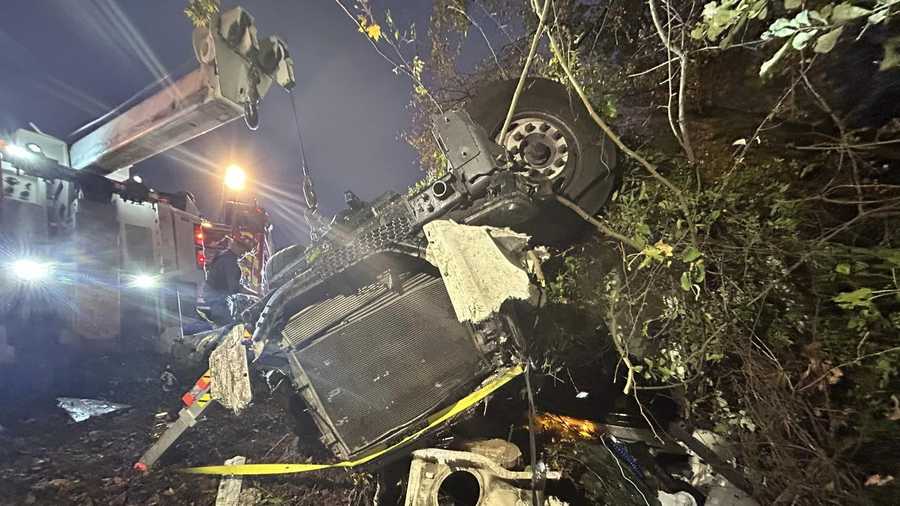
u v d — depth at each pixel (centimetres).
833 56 252
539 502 233
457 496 267
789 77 271
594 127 303
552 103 308
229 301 386
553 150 306
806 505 208
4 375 493
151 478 350
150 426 445
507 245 257
